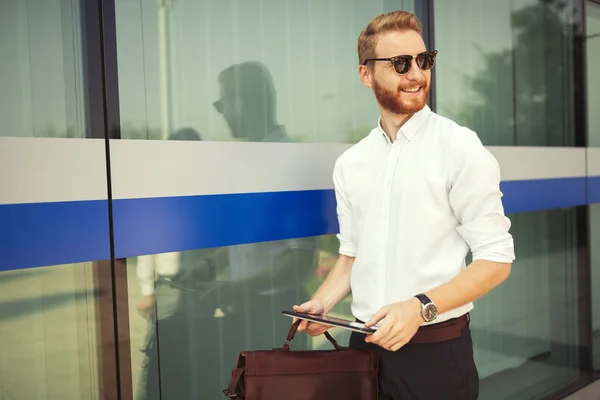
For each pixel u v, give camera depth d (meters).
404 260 1.45
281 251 1.98
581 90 3.18
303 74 2.00
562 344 3.18
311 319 1.39
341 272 1.68
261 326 1.94
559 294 3.14
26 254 1.42
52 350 1.51
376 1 2.21
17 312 1.45
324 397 1.38
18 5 1.42
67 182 1.47
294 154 1.95
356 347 1.59
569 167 3.09
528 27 2.88
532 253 2.97
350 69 2.14
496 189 1.36
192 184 1.70
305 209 1.99
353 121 2.15
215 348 1.84
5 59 1.41
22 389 1.47
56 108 1.48
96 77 1.54
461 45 2.53
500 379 2.84
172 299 1.72
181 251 1.73
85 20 1.52
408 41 1.41
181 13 1.70
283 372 1.38
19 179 1.40
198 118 1.75
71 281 1.52
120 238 1.57
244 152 1.82
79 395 1.56
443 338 1.44
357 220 1.60
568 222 3.16
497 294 2.81
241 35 1.84
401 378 1.47
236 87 1.83
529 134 2.90
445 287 1.33
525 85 2.87
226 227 1.78
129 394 1.64
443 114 2.46
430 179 1.42
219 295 1.83
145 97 1.64
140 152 1.60
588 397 3.25
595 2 3.26
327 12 2.06
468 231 1.37
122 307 1.61
